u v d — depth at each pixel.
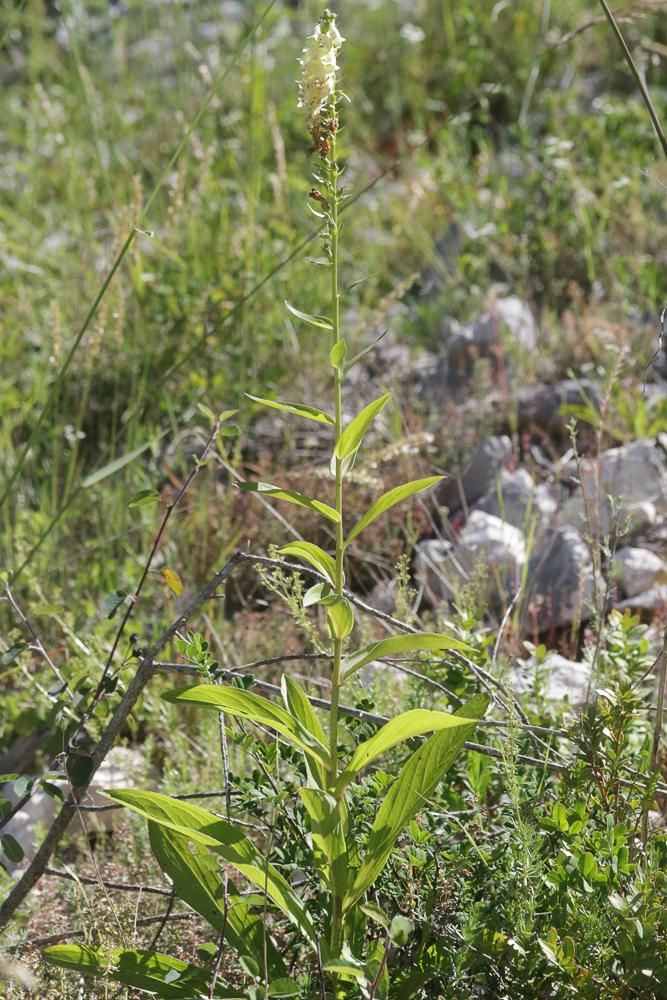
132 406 4.00
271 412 4.43
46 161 6.61
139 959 1.82
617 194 5.18
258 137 5.62
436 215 5.62
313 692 2.76
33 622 3.30
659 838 1.98
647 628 2.49
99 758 1.95
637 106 5.73
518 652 2.94
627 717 2.02
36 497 3.96
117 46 6.93
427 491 3.80
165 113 6.82
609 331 4.32
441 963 1.79
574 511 3.62
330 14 1.61
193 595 3.44
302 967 2.00
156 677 2.86
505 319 4.68
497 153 6.36
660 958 1.73
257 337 4.56
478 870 1.95
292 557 3.56
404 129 6.96
